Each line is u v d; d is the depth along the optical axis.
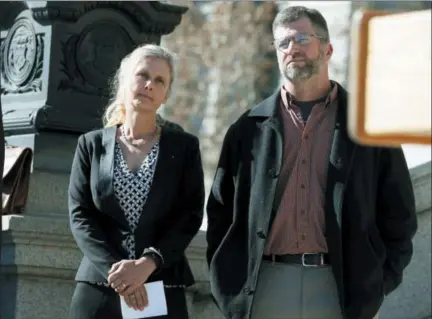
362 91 1.96
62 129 9.16
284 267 6.44
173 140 7.04
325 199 6.39
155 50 7.04
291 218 6.42
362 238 6.39
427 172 10.12
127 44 9.54
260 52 22.86
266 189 6.45
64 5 9.13
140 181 6.88
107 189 6.88
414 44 1.94
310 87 6.50
